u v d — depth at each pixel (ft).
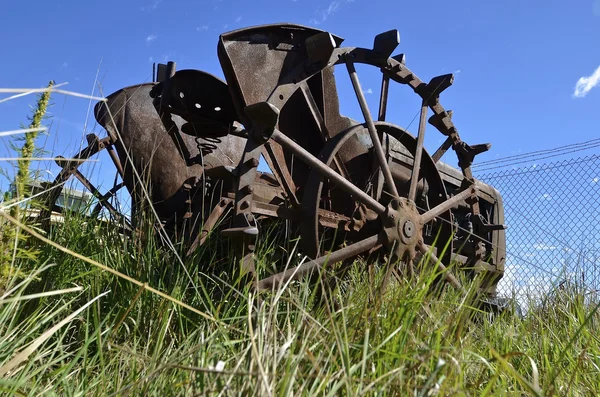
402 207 14.34
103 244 12.28
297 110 15.42
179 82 14.78
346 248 13.07
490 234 22.62
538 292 13.96
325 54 13.38
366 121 14.64
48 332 5.73
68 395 6.66
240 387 5.81
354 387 6.49
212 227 13.53
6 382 5.40
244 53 13.10
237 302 10.96
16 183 7.13
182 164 18.19
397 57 16.26
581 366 9.33
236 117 15.34
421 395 5.57
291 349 6.46
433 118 17.31
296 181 15.81
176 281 10.63
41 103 7.30
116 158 17.92
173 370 7.27
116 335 9.85
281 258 14.06
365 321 7.91
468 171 18.19
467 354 8.44
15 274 7.39
